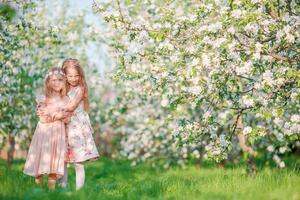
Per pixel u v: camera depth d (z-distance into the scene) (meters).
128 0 8.13
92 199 6.18
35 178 7.89
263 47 7.17
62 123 7.61
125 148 15.92
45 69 13.45
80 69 7.95
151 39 8.22
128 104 13.64
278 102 7.70
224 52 7.25
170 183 7.54
